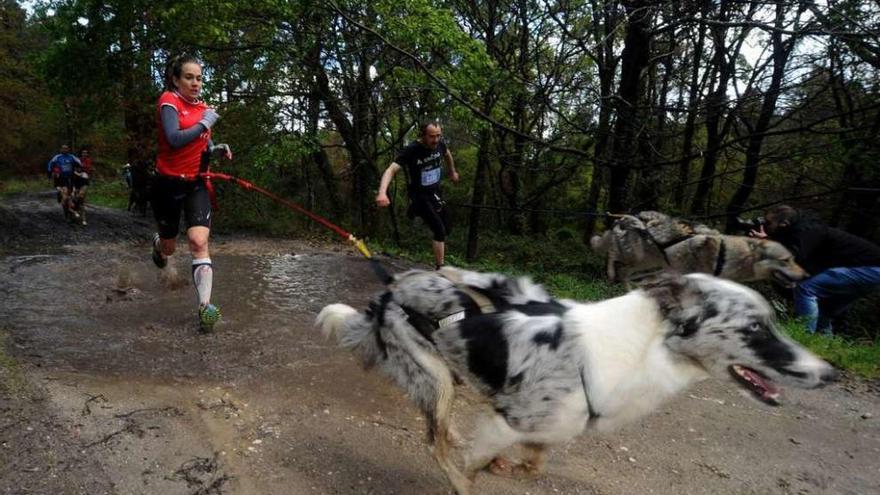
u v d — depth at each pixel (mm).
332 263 9258
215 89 12992
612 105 11516
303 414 3891
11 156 32969
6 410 3510
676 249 6840
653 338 2881
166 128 4859
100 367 4324
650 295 2900
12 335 4809
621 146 11930
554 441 2949
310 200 17406
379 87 14211
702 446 4066
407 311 3277
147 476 3074
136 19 12539
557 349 2822
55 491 2871
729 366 2818
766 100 12297
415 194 7344
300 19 12109
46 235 10477
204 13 11141
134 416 3625
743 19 11492
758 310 2771
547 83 12578
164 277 6539
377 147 15758
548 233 19938
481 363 2992
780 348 2748
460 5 14961
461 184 22016
